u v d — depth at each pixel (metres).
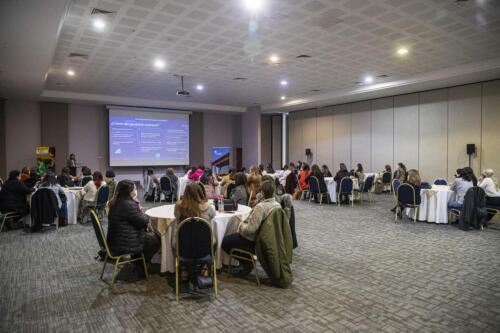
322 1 4.80
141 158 13.92
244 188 4.82
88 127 13.18
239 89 11.14
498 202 6.00
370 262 4.13
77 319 2.73
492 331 2.51
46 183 5.88
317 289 3.31
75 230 5.90
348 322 2.65
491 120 9.24
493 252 4.54
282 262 3.32
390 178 10.59
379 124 12.01
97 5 4.85
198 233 3.02
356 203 9.10
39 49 5.92
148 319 2.72
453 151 10.07
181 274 3.46
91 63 7.85
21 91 10.02
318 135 14.34
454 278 3.59
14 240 5.23
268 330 2.54
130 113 13.61
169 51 7.03
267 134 16.94
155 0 4.72
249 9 5.05
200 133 15.66
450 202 6.31
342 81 9.96
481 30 5.95
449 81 9.23
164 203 9.15
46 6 4.22
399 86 9.85
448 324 2.62
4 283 3.50
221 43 6.55
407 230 5.85
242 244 3.50
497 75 8.55
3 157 11.44
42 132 12.16
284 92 11.68
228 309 2.89
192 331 2.53
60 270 3.89
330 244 4.95
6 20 4.63
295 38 6.29
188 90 11.27
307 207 8.41
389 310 2.86
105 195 6.45
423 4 4.93
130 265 4.04
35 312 2.86
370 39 6.36
